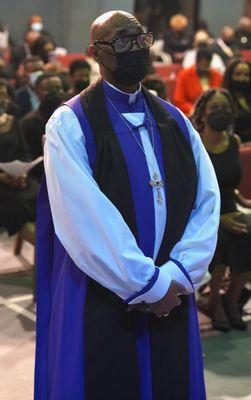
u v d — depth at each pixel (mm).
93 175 2422
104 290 2486
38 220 2652
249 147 5461
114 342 2486
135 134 2477
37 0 16391
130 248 2342
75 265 2525
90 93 2490
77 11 16016
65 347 2521
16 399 3637
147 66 2447
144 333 2508
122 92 2486
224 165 4508
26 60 7828
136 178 2443
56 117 2426
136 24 2408
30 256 5879
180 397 2555
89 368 2486
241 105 6637
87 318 2490
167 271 2412
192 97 8180
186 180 2529
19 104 7055
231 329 4637
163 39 14109
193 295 2635
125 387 2504
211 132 4488
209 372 4031
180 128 2594
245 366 4125
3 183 5098
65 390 2502
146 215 2455
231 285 4668
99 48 2426
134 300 2365
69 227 2377
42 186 2631
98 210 2332
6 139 5199
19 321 4645
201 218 2549
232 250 4500
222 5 18297
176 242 2508
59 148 2379
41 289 2682
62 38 16484
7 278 5418
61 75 6695
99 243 2352
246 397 3750
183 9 18734
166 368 2537
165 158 2508
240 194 5133
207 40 12547
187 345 2568
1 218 5051
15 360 4094
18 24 16453
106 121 2449
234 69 6559
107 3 15734
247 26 14695
